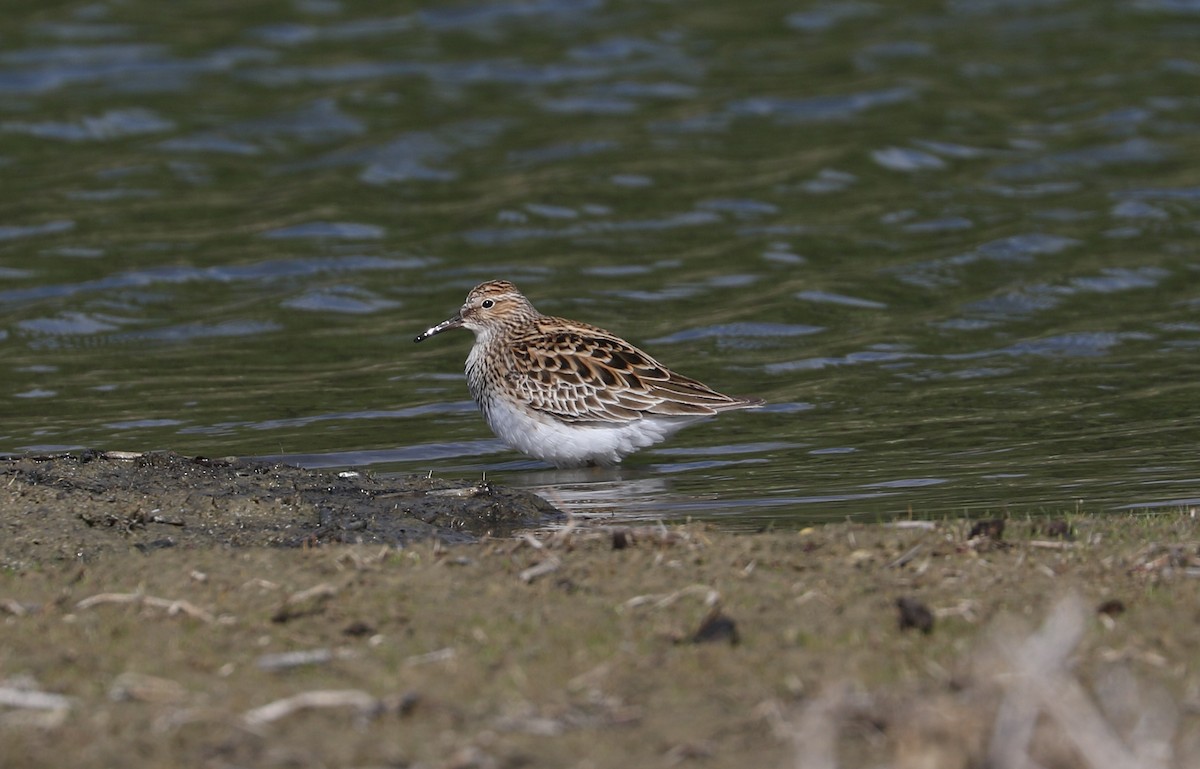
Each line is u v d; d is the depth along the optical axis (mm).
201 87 28172
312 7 32281
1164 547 9820
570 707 7531
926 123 26422
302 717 7375
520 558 9945
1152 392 16469
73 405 16594
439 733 7223
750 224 22906
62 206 23375
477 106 27453
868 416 16062
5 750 7004
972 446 14664
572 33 31016
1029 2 32469
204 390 17219
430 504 12195
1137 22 31141
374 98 27750
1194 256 21266
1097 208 23047
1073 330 18891
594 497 13164
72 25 31000
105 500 11836
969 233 22297
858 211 23234
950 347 18516
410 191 24344
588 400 14586
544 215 23203
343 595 9250
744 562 9711
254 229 22719
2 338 19047
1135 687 7535
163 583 9602
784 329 19234
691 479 13938
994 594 9016
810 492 13055
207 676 7996
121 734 7195
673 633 8492
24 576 9906
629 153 25469
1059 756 6707
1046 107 27109
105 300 20219
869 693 7520
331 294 20609
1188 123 26125
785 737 7141
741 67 29172
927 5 32406
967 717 6859
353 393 17234
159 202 23656
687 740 7137
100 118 26641
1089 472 13453
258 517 11672
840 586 9211
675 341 18891
